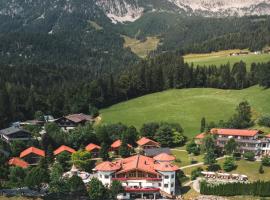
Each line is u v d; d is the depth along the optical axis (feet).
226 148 587.27
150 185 508.53
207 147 591.37
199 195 495.00
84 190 497.46
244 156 575.38
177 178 531.09
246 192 492.13
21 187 515.91
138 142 655.76
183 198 492.95
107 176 509.76
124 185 508.53
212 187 495.00
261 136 607.37
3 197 483.51
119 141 651.66
